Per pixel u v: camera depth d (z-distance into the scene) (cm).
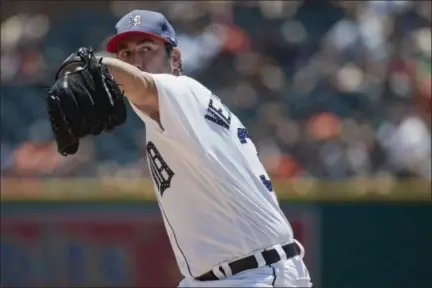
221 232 1177
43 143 3145
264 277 1175
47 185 2788
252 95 3195
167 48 1252
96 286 2741
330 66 3238
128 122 3114
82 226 2759
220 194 1170
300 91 3184
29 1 3478
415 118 3075
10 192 2792
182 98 1127
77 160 3084
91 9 3466
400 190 2636
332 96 3159
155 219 2731
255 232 1184
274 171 2984
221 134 1170
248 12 3381
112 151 3092
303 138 3067
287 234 1216
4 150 3142
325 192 2659
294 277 1206
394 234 2630
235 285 1171
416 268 2612
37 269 2767
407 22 3278
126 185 2758
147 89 1090
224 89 3222
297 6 3378
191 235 1186
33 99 3222
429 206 2622
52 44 3428
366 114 3120
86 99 1034
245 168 1187
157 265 2719
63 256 2759
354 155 3012
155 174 1200
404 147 3005
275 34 3331
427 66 3225
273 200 1220
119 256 2739
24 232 2780
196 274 1193
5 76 3300
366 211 2641
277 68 3269
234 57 3281
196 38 3300
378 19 3306
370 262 2628
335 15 3350
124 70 1062
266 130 3108
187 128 1130
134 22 1227
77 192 2770
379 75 3198
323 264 2641
